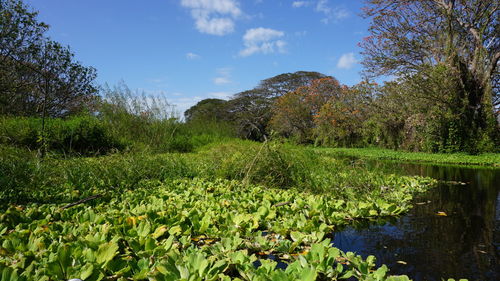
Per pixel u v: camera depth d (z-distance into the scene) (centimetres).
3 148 397
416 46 1189
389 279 139
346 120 1698
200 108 3178
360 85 1450
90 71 1130
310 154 514
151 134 791
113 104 816
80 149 655
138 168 417
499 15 1082
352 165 460
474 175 603
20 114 973
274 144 425
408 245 212
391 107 1363
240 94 2997
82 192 327
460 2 1105
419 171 680
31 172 333
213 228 220
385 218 284
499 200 361
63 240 175
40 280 124
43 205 262
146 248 173
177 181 409
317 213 270
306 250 195
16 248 164
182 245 192
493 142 1146
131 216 231
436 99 1145
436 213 303
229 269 160
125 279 135
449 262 184
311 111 2191
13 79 977
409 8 1205
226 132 1121
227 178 457
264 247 197
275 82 2914
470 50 1188
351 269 167
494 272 170
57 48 1027
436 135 1227
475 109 1167
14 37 916
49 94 1017
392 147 1505
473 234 237
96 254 150
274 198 321
